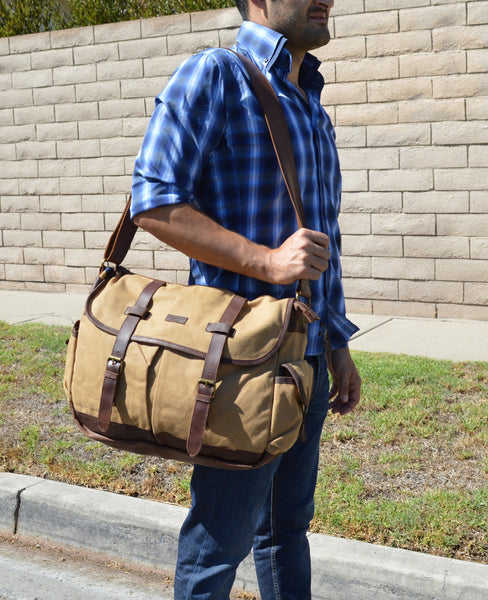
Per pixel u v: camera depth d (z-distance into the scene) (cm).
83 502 321
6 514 336
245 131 177
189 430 166
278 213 183
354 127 688
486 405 424
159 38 760
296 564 219
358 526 298
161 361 169
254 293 184
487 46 630
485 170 645
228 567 184
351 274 709
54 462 374
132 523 310
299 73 204
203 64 174
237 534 183
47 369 522
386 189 683
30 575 300
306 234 170
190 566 186
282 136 178
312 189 192
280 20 187
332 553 276
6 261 882
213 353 165
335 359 220
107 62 788
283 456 211
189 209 170
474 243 657
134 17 884
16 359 550
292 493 213
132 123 785
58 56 812
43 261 859
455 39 641
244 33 193
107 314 182
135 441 176
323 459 364
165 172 171
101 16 904
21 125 845
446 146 656
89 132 809
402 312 693
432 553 281
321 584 276
